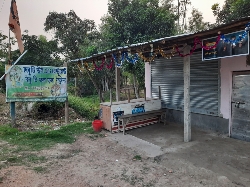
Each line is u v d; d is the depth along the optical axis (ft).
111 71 59.11
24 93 25.12
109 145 19.26
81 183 12.49
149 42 17.03
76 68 58.08
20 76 24.77
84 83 65.57
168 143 19.44
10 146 18.89
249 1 36.78
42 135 21.90
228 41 13.78
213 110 22.52
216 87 22.02
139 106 24.93
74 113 34.27
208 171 13.66
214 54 15.21
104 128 24.35
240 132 19.97
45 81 26.23
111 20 44.62
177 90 26.45
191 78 24.57
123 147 18.66
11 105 25.22
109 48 43.73
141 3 43.42
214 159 15.55
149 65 30.17
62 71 27.32
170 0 53.36
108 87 64.44
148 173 13.76
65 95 27.73
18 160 15.79
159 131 23.50
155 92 29.66
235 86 20.20
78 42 69.97
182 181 12.64
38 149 18.20
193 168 14.16
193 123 24.77
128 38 42.09
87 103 39.37
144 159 16.01
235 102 20.29
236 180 12.51
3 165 14.82
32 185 12.19
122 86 64.49
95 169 14.39
